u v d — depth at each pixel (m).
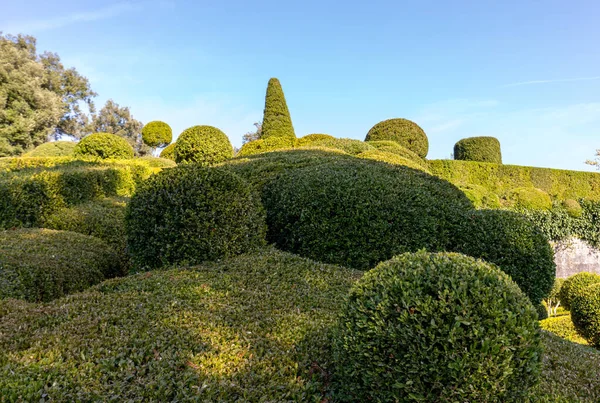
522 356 2.11
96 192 8.02
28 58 24.73
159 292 3.46
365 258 4.89
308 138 13.47
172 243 4.34
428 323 2.14
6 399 1.89
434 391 2.10
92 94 32.66
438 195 5.64
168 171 4.60
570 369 3.46
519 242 5.21
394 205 4.97
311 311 3.42
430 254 2.71
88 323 2.79
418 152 15.05
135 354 2.42
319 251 5.00
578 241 14.61
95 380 2.14
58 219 6.38
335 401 2.42
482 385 2.03
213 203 4.37
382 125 15.23
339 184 5.11
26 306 3.17
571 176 16.12
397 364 2.16
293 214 5.16
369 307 2.34
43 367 2.19
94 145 11.88
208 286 3.66
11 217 5.95
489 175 15.73
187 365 2.42
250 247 4.75
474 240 5.22
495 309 2.11
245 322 3.06
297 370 2.54
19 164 9.14
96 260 4.85
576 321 7.38
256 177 6.48
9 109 21.70
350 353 2.32
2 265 3.84
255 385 2.34
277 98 16.52
